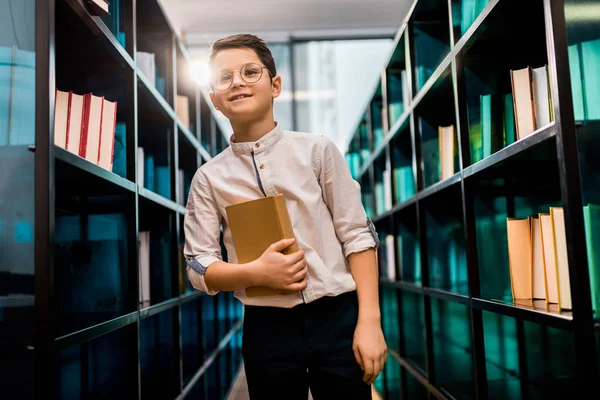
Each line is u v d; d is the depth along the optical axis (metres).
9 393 1.01
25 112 1.06
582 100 1.05
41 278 0.96
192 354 2.73
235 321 4.21
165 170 2.21
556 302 1.32
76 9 1.21
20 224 1.04
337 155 1.21
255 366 1.16
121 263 1.60
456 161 2.01
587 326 1.00
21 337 1.02
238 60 1.15
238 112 1.15
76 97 1.34
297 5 4.46
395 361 3.53
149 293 2.09
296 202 1.17
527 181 1.71
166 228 2.18
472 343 1.66
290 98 5.29
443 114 2.33
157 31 2.27
